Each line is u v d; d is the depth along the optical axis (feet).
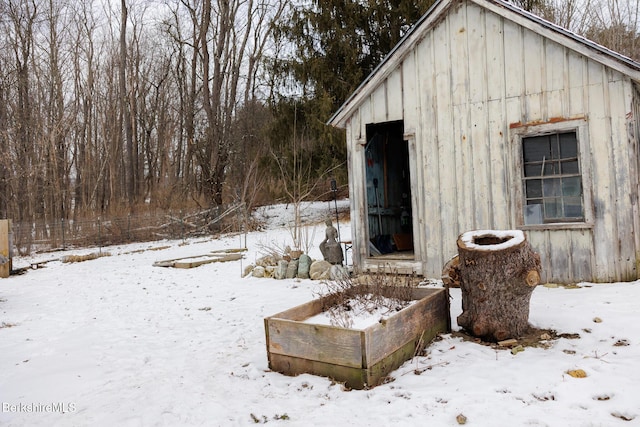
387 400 12.14
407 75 28.12
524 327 16.20
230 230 75.87
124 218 75.41
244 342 18.74
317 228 66.74
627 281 22.17
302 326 14.28
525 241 15.72
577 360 13.67
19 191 81.76
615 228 22.39
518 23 24.26
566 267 23.59
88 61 109.29
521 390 12.04
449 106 26.78
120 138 111.14
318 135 70.33
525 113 24.56
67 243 70.90
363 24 67.82
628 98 21.94
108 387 14.71
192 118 90.27
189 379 14.97
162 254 56.90
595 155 22.81
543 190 24.35
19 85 90.38
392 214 35.24
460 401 11.66
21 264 54.65
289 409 12.15
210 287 32.09
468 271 16.29
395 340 14.28
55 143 91.25
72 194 101.50
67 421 12.28
